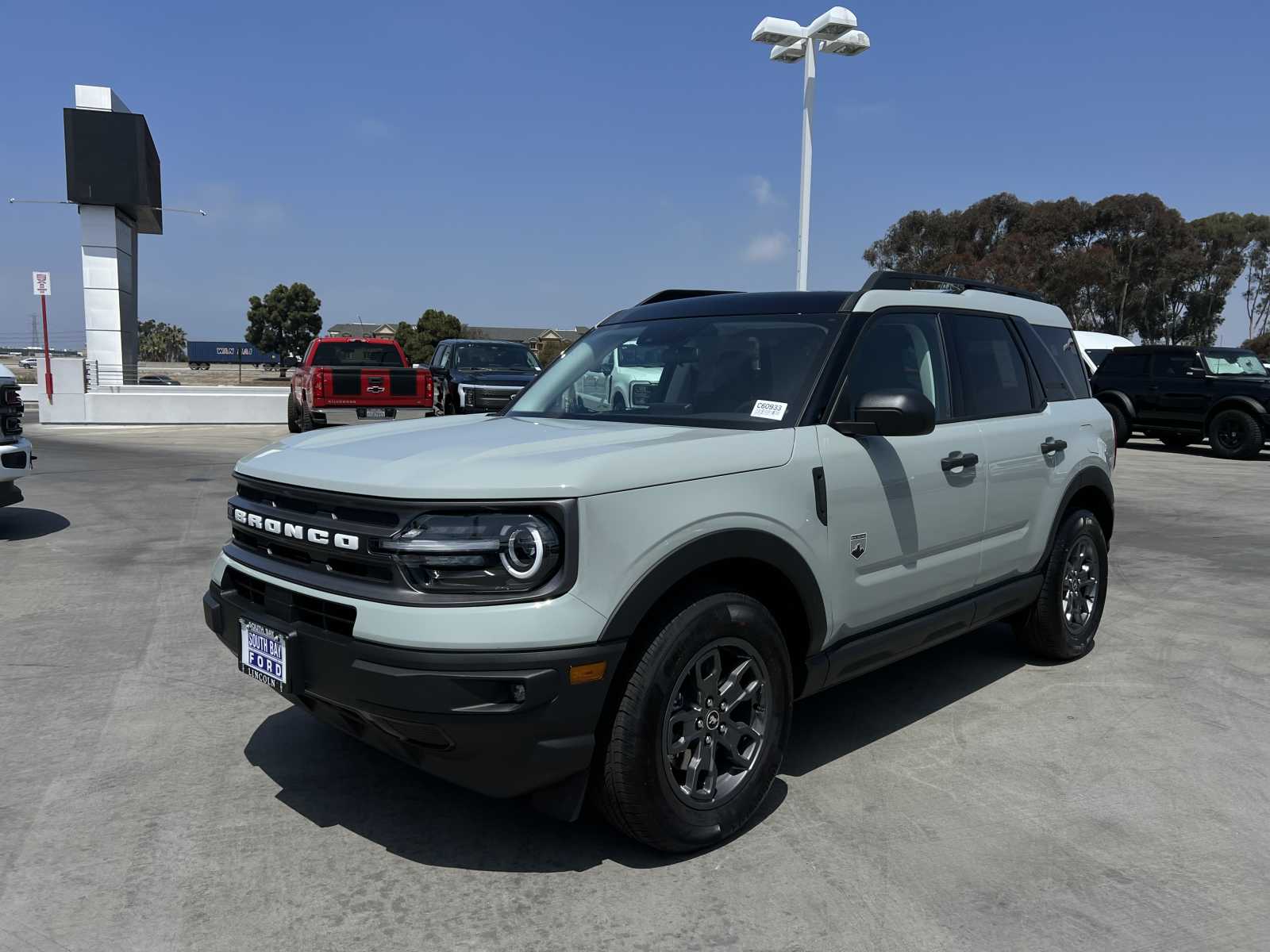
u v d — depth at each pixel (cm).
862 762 353
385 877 267
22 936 236
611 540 249
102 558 684
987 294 437
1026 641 470
